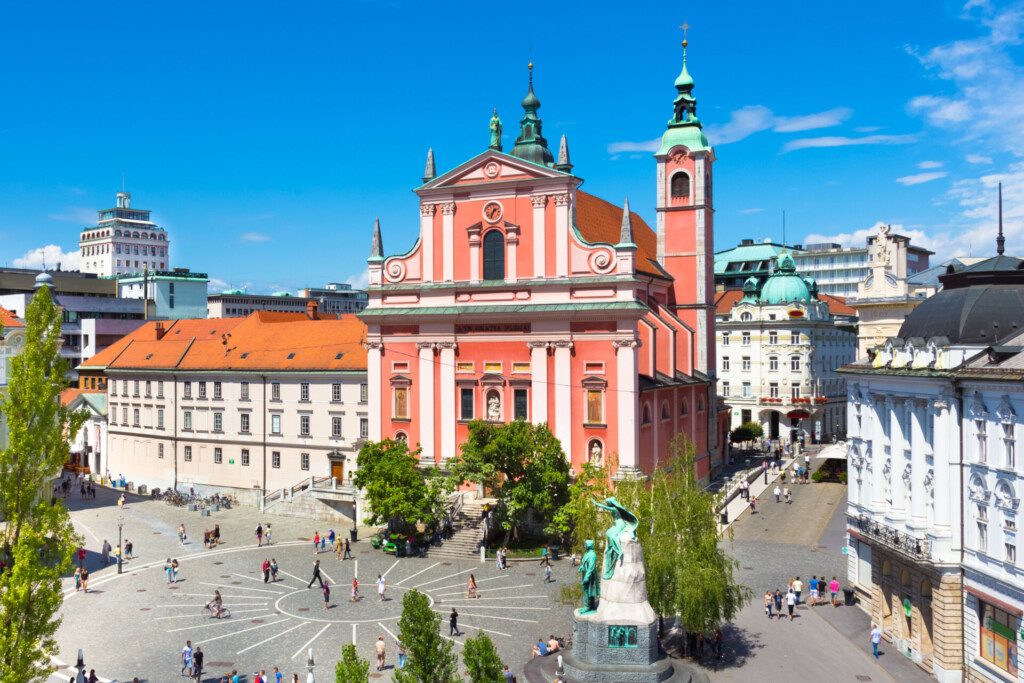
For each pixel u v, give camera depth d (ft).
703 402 289.74
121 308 484.74
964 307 141.79
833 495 267.59
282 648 149.59
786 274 431.02
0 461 106.11
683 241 296.71
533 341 224.74
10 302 447.42
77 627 162.40
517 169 229.04
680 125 298.56
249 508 275.39
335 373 268.82
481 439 209.67
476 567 197.77
